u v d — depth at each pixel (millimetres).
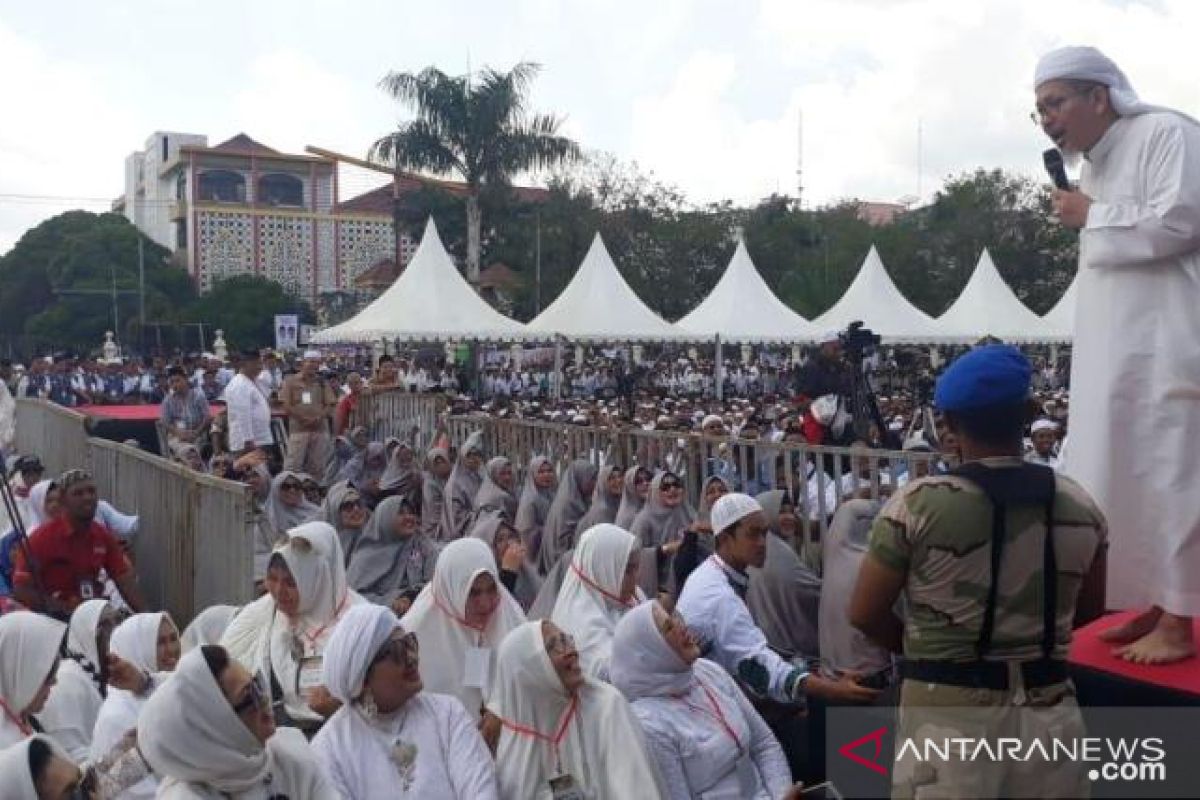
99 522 8766
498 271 41438
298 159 82062
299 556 5879
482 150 30297
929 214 49500
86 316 62250
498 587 5617
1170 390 3158
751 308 23016
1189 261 3160
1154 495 3191
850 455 6316
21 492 9633
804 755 5141
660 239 41281
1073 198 3387
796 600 6125
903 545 2623
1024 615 2525
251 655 5906
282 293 62562
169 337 60094
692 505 7980
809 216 48500
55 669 4719
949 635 2555
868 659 5398
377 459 12555
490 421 11328
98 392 28328
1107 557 3117
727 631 5039
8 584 7898
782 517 6609
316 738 4227
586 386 30656
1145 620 3332
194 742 3457
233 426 12531
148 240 68125
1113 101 3309
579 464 9297
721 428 10461
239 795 3562
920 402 16141
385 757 4180
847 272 44031
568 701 4301
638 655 4516
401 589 7836
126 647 5137
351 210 82562
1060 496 2578
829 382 9773
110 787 3914
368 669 4203
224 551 7203
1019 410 2646
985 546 2521
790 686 4766
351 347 48406
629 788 4082
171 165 82875
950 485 2590
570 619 5488
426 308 19969
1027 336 24953
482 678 5363
